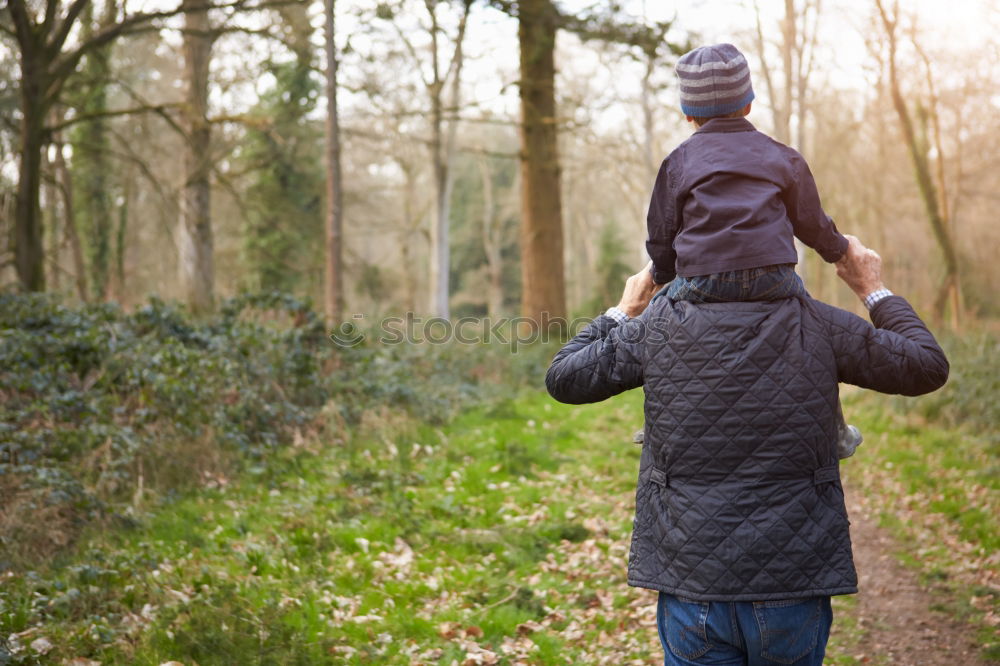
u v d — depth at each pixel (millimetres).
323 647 3896
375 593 4762
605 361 2125
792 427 1911
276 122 20859
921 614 4633
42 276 14125
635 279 2246
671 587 1968
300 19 15562
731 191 1973
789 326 1942
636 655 4090
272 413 7891
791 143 24828
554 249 17812
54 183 17125
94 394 7094
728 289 1947
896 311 2086
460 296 48531
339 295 11914
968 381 10609
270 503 6344
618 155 32562
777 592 1894
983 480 7605
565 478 7484
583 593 4887
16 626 4051
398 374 10109
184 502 6137
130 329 8695
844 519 1963
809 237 2092
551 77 18031
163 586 4539
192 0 15562
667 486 2002
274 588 4633
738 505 1912
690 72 2045
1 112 16078
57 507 5359
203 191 19578
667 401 1992
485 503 6688
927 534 6211
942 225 25203
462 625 4387
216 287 22422
